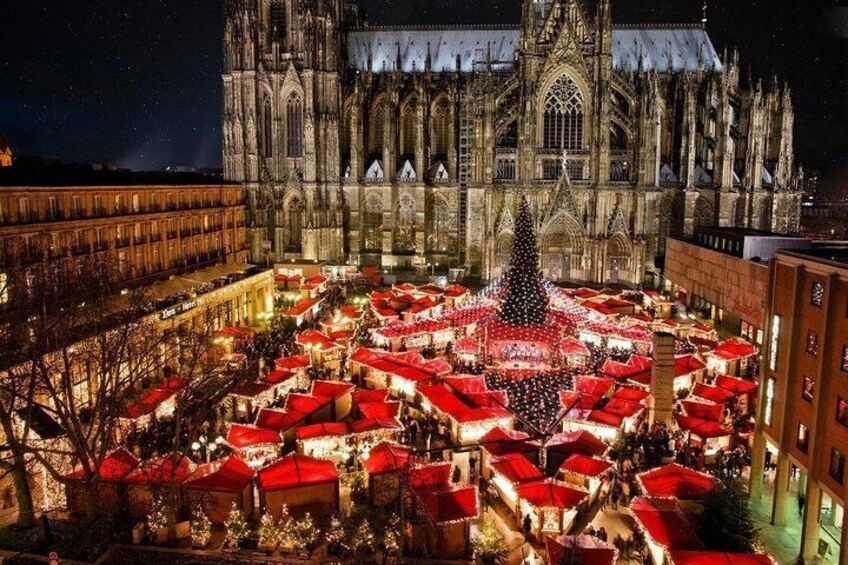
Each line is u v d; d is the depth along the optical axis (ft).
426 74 419.95
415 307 286.66
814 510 125.90
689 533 119.24
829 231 579.48
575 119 396.37
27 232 194.80
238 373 184.34
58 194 212.43
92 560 124.47
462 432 172.24
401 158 437.99
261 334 271.08
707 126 415.23
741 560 108.27
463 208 416.87
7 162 315.99
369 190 427.33
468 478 162.81
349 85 437.58
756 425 150.82
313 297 324.39
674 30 444.14
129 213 251.19
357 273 392.47
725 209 397.80
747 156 397.80
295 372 206.49
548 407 199.11
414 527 129.49
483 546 126.11
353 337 257.75
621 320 278.87
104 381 134.31
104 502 139.44
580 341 265.75
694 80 415.85
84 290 162.20
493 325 242.58
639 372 207.00
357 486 149.89
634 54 434.71
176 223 291.17
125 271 238.07
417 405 206.18
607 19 382.42
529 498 131.64
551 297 293.64
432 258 426.10
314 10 403.95
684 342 251.60
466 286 378.32
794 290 134.72
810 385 130.93
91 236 228.02
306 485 139.95
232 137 407.03
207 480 138.92
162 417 180.75
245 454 159.33
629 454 167.32
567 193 382.42
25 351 149.28
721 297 276.00
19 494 133.49
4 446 120.16
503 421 174.29
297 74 407.44
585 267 388.16
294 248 425.69
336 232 420.77
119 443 166.61
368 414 175.94
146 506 139.44
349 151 446.19
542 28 391.45
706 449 172.35
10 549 126.62
